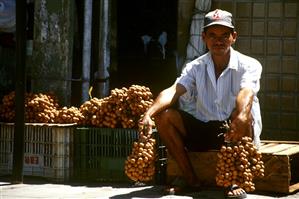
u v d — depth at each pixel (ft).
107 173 19.67
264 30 27.07
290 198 16.87
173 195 16.88
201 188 17.47
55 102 22.29
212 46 16.66
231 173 14.79
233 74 17.01
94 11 28.07
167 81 31.19
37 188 18.39
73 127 19.97
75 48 28.02
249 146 14.93
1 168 20.85
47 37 24.64
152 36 31.45
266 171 17.30
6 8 27.89
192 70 17.33
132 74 31.53
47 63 24.62
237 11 27.27
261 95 27.22
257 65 16.94
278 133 27.04
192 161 17.85
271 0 26.91
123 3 31.53
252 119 16.20
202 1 26.68
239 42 27.37
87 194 17.28
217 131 17.08
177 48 27.61
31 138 20.22
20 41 19.11
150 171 15.70
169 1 31.17
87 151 19.86
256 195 17.08
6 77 29.89
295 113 26.76
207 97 17.26
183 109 17.78
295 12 26.66
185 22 27.37
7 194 17.28
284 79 26.89
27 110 20.85
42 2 24.71
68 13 24.49
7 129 20.74
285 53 26.84
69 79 24.70
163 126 16.72
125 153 19.48
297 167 19.93
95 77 27.50
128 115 19.49
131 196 16.84
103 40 26.63
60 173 19.75
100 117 19.77
